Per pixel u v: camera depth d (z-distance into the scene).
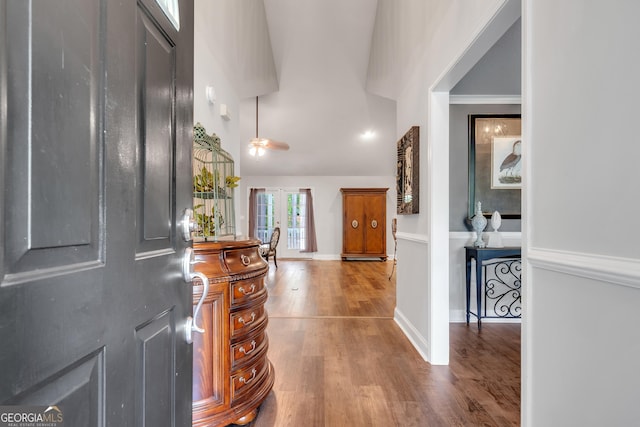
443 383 2.20
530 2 1.25
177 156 0.93
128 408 0.67
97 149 0.57
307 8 4.55
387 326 3.39
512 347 2.85
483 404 1.95
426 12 2.63
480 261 3.26
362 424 1.76
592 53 0.96
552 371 1.13
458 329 3.33
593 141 0.95
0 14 0.40
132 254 0.68
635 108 0.83
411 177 2.92
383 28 4.24
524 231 1.28
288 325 3.42
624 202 0.86
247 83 3.65
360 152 7.93
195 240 1.89
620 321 0.88
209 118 2.39
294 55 5.35
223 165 2.59
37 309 0.45
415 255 2.91
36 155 0.45
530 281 1.24
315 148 7.75
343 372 2.36
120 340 0.64
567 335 1.06
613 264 0.88
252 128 7.00
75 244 0.52
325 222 8.98
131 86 0.68
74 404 0.51
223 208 2.55
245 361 1.75
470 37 1.82
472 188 3.59
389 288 5.26
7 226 0.41
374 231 8.56
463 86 3.32
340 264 8.04
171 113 0.89
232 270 1.70
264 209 8.98
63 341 0.49
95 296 0.56
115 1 0.62
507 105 3.60
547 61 1.16
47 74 0.46
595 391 0.95
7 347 0.41
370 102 6.33
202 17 2.22
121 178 0.64
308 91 6.07
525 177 1.28
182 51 0.97
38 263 0.45
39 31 0.45
